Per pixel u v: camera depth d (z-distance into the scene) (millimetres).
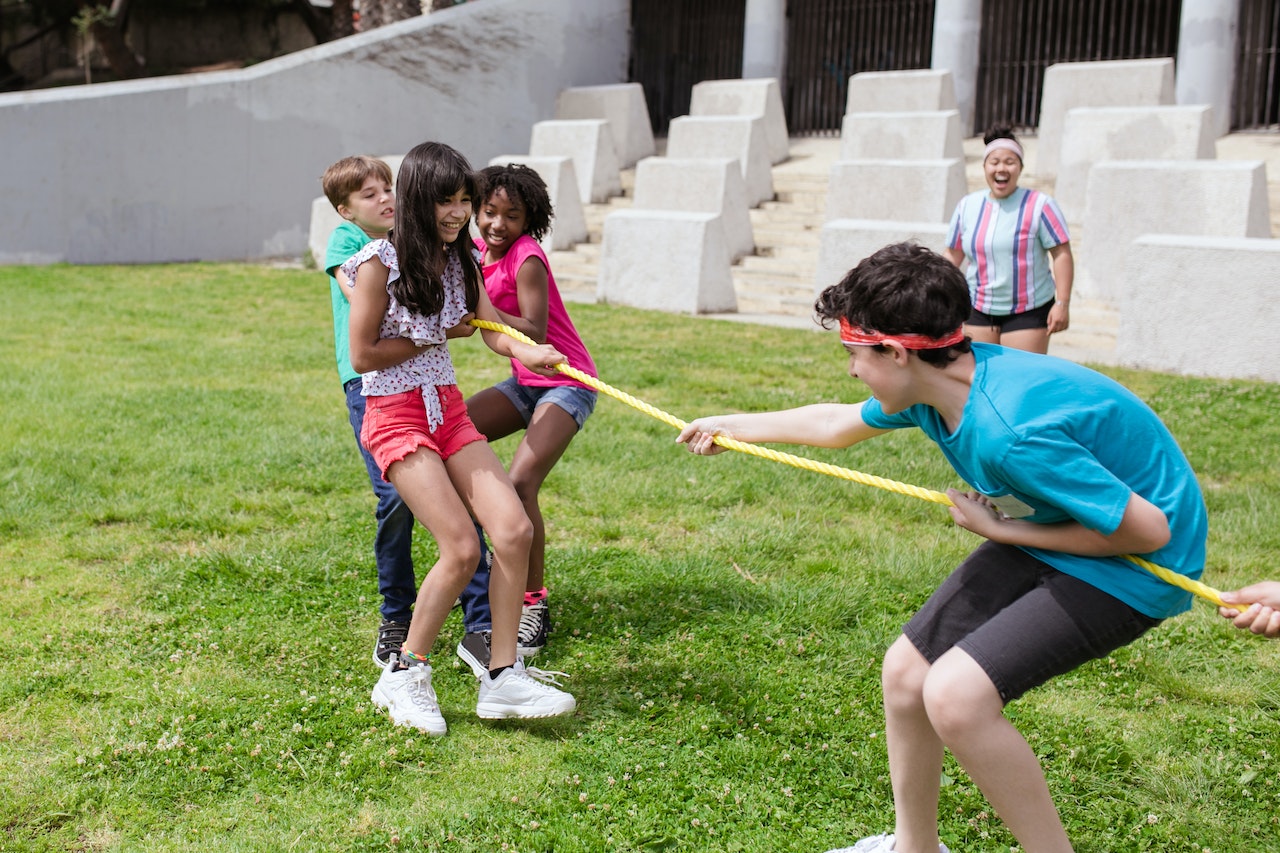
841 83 20719
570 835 3197
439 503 3621
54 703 3854
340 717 3787
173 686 3984
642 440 7008
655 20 21719
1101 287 11484
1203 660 4289
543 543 4238
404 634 4164
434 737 3709
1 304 12164
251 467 6430
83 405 7719
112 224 16328
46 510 5727
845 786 3449
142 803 3330
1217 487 6203
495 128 19484
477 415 4359
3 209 15633
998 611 2789
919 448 6871
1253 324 9039
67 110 15797
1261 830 3287
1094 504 2479
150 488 6078
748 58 19609
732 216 14234
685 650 4309
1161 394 8383
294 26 25969
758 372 9070
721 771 3531
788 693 3982
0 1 26938
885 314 2615
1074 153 13336
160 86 16359
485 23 19078
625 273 12797
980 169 15070
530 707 3736
